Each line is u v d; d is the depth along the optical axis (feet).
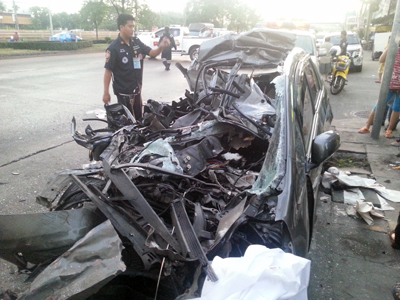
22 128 21.15
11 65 51.44
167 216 7.63
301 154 8.06
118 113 12.97
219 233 6.50
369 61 64.75
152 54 17.44
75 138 10.46
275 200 6.89
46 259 6.59
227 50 17.56
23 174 15.01
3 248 6.34
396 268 9.78
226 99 11.38
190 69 16.76
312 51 27.37
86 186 7.51
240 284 5.30
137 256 6.86
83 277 5.52
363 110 26.94
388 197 13.42
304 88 10.23
